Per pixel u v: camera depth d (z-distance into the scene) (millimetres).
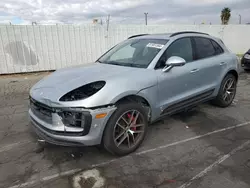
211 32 12758
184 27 11500
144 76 2910
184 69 3426
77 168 2568
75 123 2438
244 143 3107
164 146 3051
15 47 8312
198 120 3953
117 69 3082
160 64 3182
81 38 9266
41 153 2893
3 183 2314
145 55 3352
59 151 2936
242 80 7426
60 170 2533
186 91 3561
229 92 4609
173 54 3406
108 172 2488
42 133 2666
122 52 3807
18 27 8164
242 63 8797
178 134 3414
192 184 2264
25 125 3795
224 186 2227
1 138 3320
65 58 9219
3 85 6969
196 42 3889
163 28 10805
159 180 2336
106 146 2650
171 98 3324
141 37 3996
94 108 2408
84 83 2607
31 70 8797
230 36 13602
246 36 14266
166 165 2605
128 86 2688
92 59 9711
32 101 2824
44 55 8844
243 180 2314
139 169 2535
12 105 4941
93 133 2471
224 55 4375
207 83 3975
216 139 3240
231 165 2576
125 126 2785
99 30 9500
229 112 4355
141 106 2869
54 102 2439
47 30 8648
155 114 3135
